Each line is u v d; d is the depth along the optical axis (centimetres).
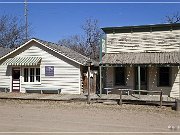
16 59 2833
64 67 2742
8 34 5984
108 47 2723
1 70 2922
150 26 2589
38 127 1284
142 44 2634
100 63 2522
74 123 1388
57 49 2814
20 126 1305
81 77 2753
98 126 1316
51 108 1925
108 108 1927
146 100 2095
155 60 2425
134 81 2622
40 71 2802
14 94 2677
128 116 1623
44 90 2778
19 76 2872
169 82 2534
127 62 2456
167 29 2567
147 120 1501
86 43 6381
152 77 2577
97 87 3008
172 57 2442
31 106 2020
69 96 2489
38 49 2817
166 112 1781
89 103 2138
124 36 2684
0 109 1873
